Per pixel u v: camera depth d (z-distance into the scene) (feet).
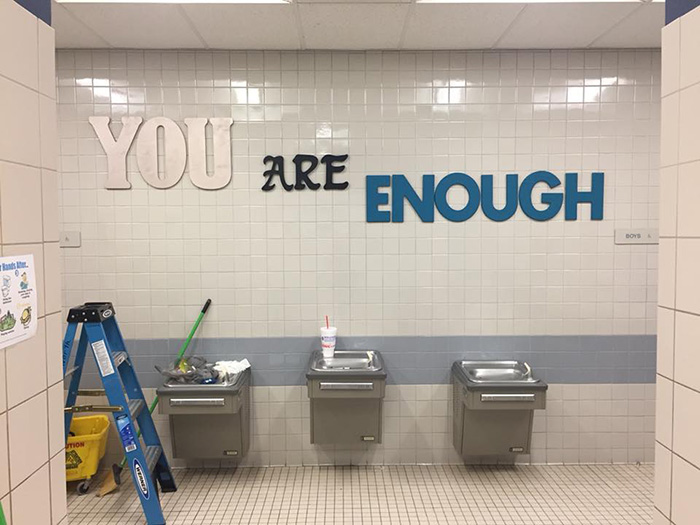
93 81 11.43
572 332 11.94
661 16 9.71
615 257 11.83
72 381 10.33
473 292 11.88
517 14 9.57
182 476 11.47
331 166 11.65
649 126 11.69
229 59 11.50
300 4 9.05
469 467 11.91
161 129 11.55
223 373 11.07
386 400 11.98
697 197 4.11
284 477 11.44
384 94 11.63
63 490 4.80
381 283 11.86
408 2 8.98
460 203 11.78
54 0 8.91
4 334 3.92
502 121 11.68
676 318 4.39
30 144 4.28
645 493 10.68
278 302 11.83
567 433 12.06
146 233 11.66
